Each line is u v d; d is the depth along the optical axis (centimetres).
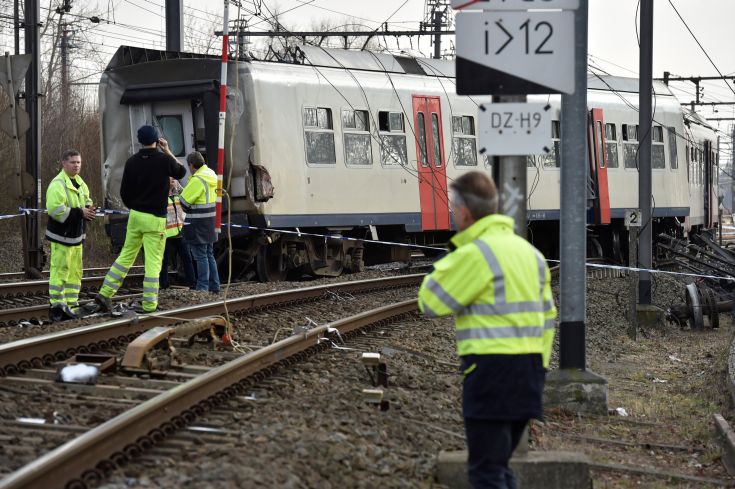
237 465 1050
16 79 3341
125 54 3509
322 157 3550
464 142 4128
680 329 3438
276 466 1060
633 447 1538
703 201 5800
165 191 2317
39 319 2270
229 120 3325
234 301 2408
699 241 5619
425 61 4131
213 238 2891
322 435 1217
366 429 1300
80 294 2875
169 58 3456
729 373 2039
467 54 1252
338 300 2927
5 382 1501
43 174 6397
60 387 1480
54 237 2230
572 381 1744
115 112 3497
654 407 1853
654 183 4869
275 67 3434
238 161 3328
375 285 3347
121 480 1029
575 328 1762
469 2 1252
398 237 4047
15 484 913
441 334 2386
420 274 3738
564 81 1247
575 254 1766
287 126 3425
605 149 4578
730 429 1565
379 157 3766
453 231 4106
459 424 1470
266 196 3300
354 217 3666
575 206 1766
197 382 1370
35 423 1252
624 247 4997
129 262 2330
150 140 2297
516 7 1251
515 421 960
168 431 1241
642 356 2666
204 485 975
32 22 3703
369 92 3744
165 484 992
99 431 1091
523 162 1262
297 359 1812
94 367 1534
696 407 1889
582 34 1761
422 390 1666
